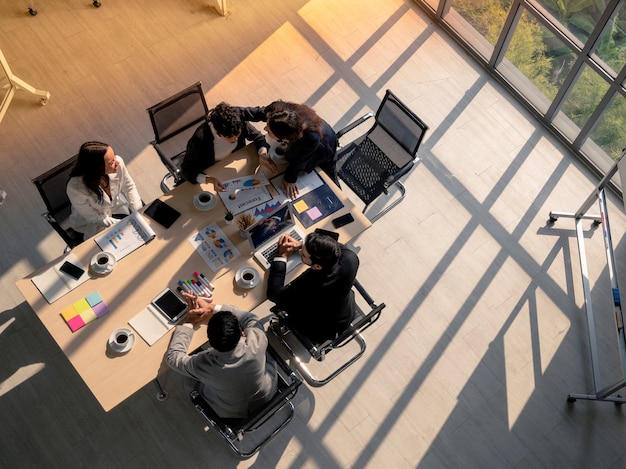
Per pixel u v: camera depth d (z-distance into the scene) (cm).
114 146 509
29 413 405
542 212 518
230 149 415
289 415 387
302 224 395
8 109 516
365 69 575
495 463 418
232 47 571
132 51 557
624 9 452
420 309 466
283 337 418
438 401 434
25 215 472
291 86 557
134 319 353
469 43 594
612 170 466
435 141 543
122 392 334
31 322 433
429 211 507
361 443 416
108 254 368
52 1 574
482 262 490
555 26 506
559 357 459
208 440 407
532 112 567
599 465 424
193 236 382
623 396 446
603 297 487
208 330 319
